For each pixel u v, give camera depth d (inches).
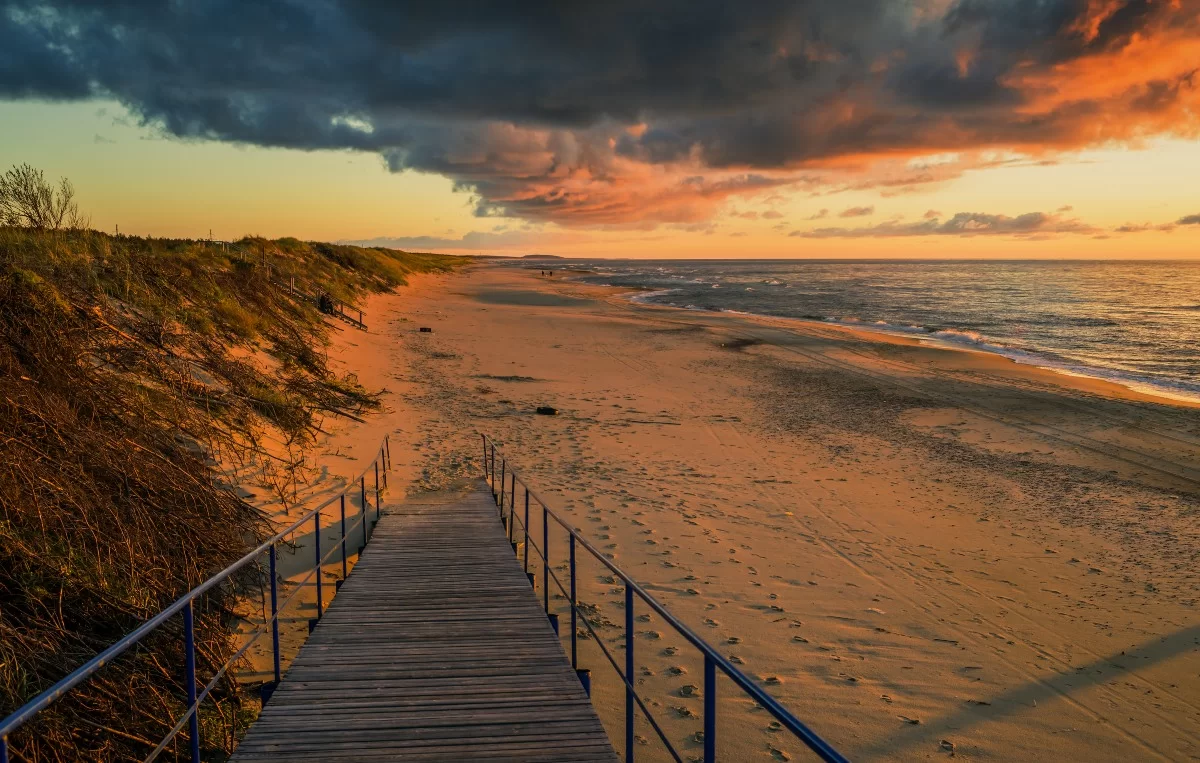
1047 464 569.3
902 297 2719.0
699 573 343.6
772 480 509.0
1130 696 255.3
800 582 339.9
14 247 430.0
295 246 1518.2
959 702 247.1
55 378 303.1
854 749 218.7
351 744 159.3
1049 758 220.2
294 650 254.1
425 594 267.9
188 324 565.9
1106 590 346.0
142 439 312.2
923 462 570.3
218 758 194.5
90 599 207.0
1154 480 532.4
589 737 163.9
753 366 1013.8
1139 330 1605.6
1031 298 2719.0
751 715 231.3
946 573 359.6
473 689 188.7
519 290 2571.4
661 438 617.0
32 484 220.8
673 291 2955.2
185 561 248.1
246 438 431.2
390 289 1828.2
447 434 594.6
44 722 164.1
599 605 308.0
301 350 702.5
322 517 378.0
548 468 512.4
